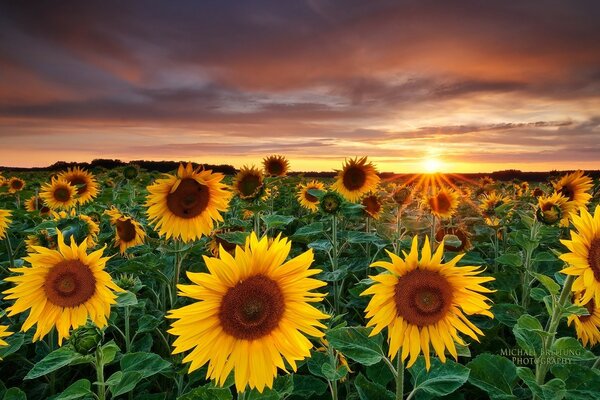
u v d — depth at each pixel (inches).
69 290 24.3
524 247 36.5
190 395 18.2
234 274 17.5
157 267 33.8
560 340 20.4
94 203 66.6
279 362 17.3
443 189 54.7
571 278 20.6
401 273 19.4
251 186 47.0
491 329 32.2
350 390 28.8
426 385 21.1
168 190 36.3
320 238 51.7
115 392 20.7
